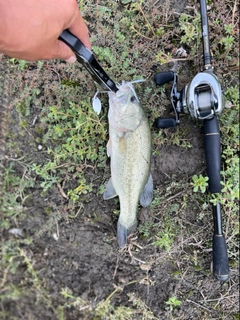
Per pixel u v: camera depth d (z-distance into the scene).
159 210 0.58
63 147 0.57
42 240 0.62
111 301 0.61
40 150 0.58
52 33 0.36
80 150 0.56
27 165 0.59
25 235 0.62
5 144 0.59
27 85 0.57
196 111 0.51
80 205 0.59
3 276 0.65
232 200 0.57
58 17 0.35
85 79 0.56
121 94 0.48
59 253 0.62
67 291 0.63
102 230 0.60
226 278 0.54
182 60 0.57
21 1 0.33
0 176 0.60
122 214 0.54
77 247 0.61
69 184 0.59
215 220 0.54
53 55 0.38
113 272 0.61
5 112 0.58
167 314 0.60
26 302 0.65
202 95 0.50
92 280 0.62
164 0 0.56
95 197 0.59
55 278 0.63
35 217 0.61
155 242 0.58
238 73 0.57
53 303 0.64
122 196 0.53
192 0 0.56
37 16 0.34
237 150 0.57
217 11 0.56
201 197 0.58
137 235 0.59
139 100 0.55
